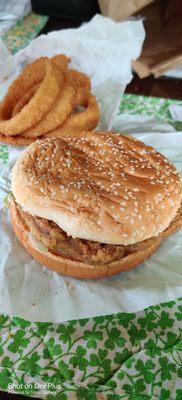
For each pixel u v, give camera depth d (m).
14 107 0.32
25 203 0.21
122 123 0.33
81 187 0.20
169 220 0.21
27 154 0.23
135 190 0.21
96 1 0.47
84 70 0.36
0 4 0.50
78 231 0.20
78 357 0.19
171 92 0.39
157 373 0.19
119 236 0.20
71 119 0.31
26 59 0.36
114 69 0.35
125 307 0.21
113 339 0.20
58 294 0.21
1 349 0.19
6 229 0.24
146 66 0.39
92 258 0.20
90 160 0.23
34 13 0.50
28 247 0.22
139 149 0.24
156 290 0.21
